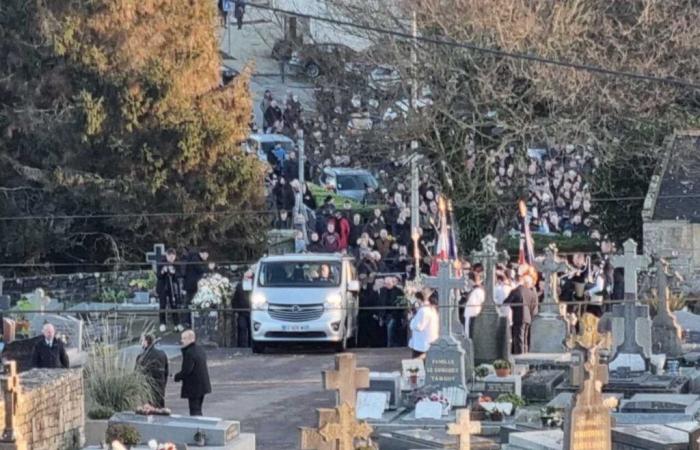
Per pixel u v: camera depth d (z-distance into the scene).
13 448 29.45
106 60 62.12
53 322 46.91
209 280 55.62
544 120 66.75
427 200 66.06
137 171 62.44
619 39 68.50
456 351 41.19
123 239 63.25
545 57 65.88
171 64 62.72
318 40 80.44
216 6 65.06
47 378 33.06
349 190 70.38
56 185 61.69
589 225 68.25
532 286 49.38
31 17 61.75
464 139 66.50
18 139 62.44
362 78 70.69
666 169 66.62
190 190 63.00
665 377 42.75
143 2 62.44
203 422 34.16
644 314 44.97
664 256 53.47
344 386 29.06
